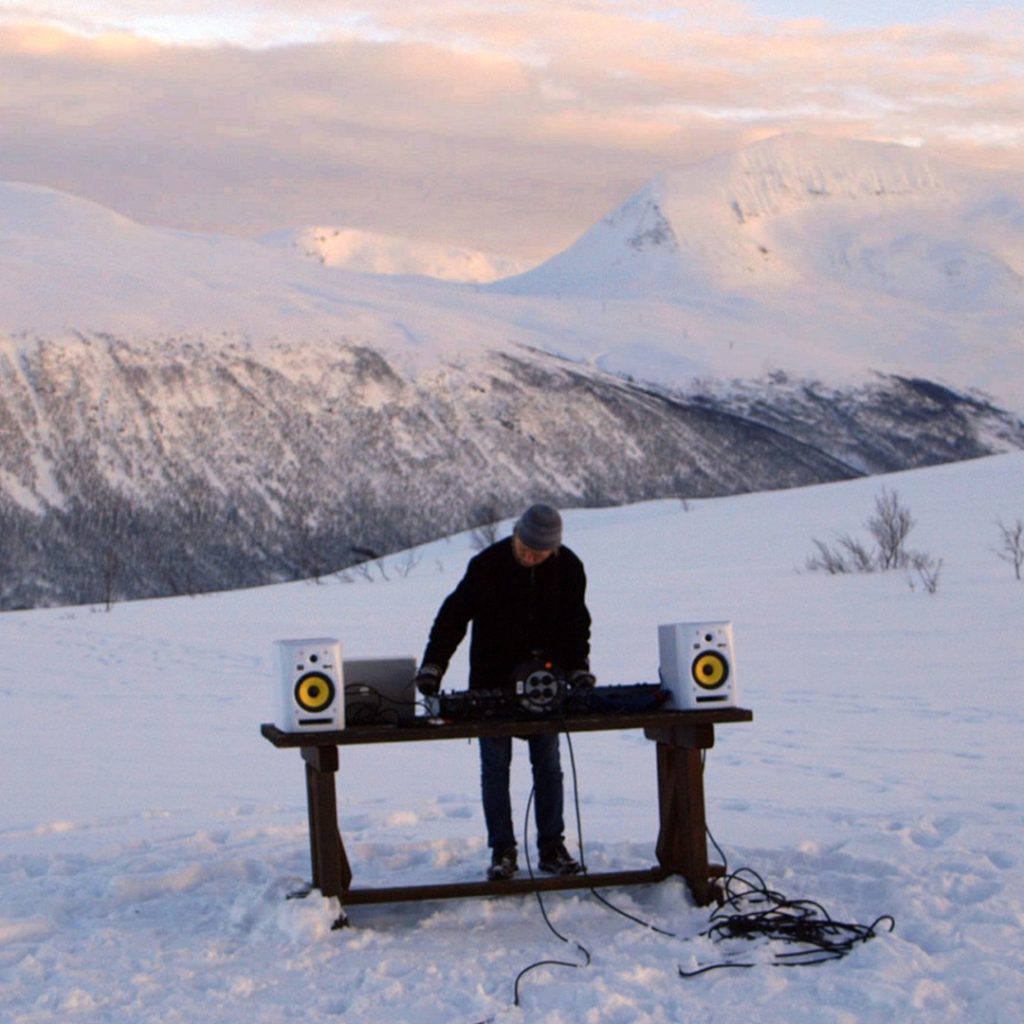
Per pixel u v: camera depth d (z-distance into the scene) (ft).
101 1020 16.62
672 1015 16.39
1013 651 60.70
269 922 20.43
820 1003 16.69
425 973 18.11
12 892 23.17
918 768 35.17
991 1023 15.66
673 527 147.64
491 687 22.25
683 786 21.48
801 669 58.49
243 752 43.11
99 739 46.78
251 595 124.16
